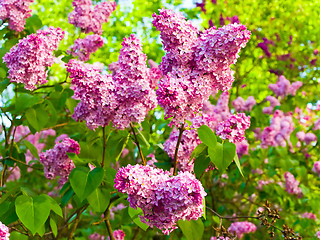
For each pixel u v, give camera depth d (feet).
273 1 27.48
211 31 7.82
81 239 14.32
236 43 7.55
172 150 9.74
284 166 16.78
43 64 9.43
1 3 12.07
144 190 6.50
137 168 6.68
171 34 7.96
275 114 18.81
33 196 8.36
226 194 17.90
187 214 6.56
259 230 17.04
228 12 26.89
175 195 6.33
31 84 9.25
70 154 9.26
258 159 17.34
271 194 17.98
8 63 9.14
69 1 26.03
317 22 28.94
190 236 7.76
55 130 17.85
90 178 7.82
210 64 7.81
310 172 19.47
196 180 6.40
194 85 7.75
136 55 8.01
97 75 7.95
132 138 10.06
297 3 28.14
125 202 9.53
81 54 12.05
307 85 25.93
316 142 18.52
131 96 8.09
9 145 12.21
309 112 25.59
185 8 22.90
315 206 17.11
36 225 7.33
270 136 17.13
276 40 27.43
